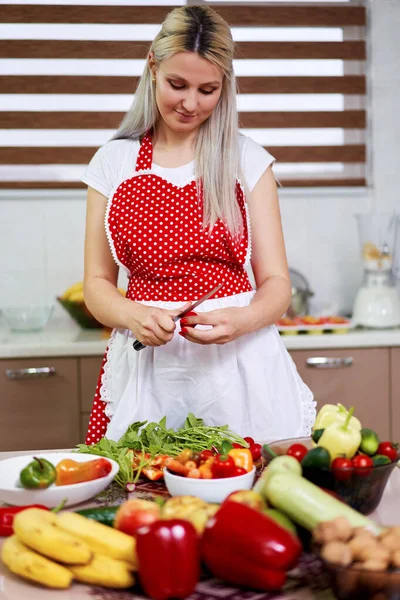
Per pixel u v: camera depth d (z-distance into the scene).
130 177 1.83
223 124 1.79
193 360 1.79
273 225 1.85
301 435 1.83
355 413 2.86
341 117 3.29
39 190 3.27
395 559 0.90
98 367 2.77
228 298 1.81
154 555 0.94
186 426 1.53
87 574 0.99
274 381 1.84
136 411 1.78
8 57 3.17
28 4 3.15
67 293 2.95
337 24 3.26
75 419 2.79
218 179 1.79
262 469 1.40
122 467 1.34
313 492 1.06
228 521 0.97
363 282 3.07
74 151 3.22
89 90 3.20
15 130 3.23
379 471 1.16
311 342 2.81
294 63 3.29
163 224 1.79
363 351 2.85
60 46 3.17
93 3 3.18
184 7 1.68
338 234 3.36
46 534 1.00
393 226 2.99
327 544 0.93
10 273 3.30
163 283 1.80
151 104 1.84
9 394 2.76
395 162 3.35
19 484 1.24
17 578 1.04
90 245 1.87
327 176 3.38
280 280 1.80
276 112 3.27
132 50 3.19
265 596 0.97
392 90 3.31
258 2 3.26
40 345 2.74
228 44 1.65
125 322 1.67
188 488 1.19
